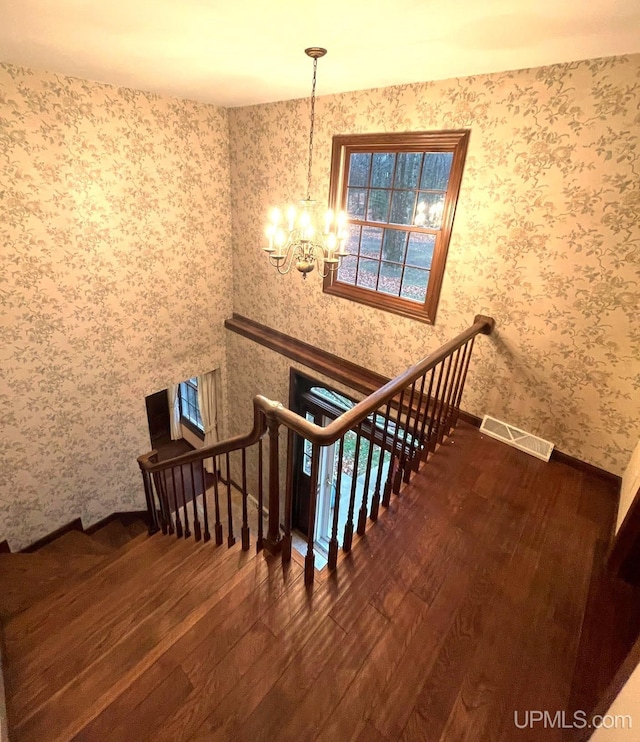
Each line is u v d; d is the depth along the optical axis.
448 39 1.85
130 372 4.03
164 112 3.38
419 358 3.24
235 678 1.44
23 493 3.62
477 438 2.90
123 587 2.09
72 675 1.61
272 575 1.86
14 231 2.91
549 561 1.96
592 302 2.35
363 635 1.60
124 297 3.71
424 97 2.61
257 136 3.66
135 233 3.57
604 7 1.44
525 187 2.39
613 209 2.15
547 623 1.67
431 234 2.89
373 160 3.03
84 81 2.89
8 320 3.08
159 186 3.57
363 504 1.99
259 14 1.66
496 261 2.63
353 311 3.54
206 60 2.33
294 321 4.07
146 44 2.07
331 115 3.10
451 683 1.45
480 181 2.54
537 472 2.59
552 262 2.42
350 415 1.61
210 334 4.62
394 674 1.47
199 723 1.32
